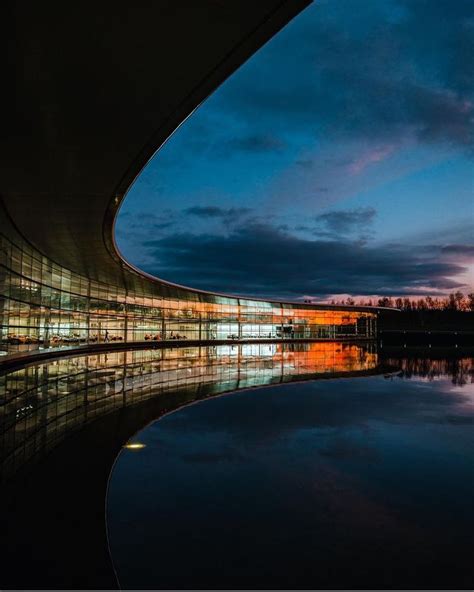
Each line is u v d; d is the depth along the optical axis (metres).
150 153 8.85
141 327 41.00
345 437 7.14
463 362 22.45
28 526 3.93
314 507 4.43
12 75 6.28
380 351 33.50
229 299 45.97
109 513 4.22
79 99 6.89
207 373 16.41
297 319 54.53
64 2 4.86
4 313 17.20
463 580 3.22
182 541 3.72
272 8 4.84
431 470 5.56
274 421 8.24
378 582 3.18
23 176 10.16
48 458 5.81
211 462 5.81
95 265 25.06
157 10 4.95
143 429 7.50
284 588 3.09
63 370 16.69
